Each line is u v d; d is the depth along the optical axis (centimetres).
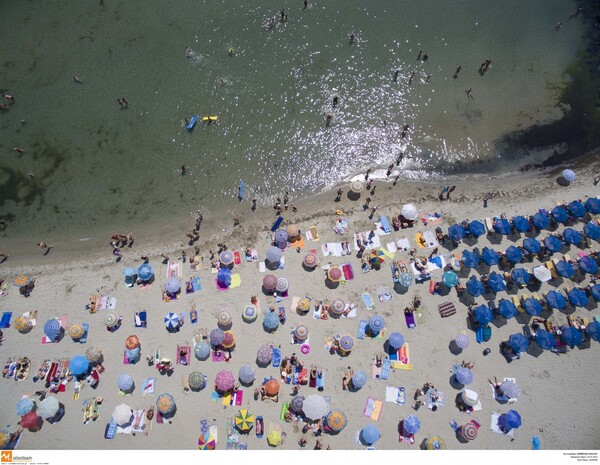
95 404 3048
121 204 3816
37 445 2973
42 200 3856
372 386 3091
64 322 3322
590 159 3909
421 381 3108
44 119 4119
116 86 4219
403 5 4544
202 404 3050
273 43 4381
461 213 3659
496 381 3114
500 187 3806
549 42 4422
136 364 3169
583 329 3247
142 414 3025
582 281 3412
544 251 3484
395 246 3500
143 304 3356
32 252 3662
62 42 4412
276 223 3622
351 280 3391
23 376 3156
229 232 3634
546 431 2992
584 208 3569
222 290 3381
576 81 4244
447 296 3347
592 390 3105
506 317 3170
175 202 3800
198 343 3186
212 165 3916
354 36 4406
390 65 4306
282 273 3425
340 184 3834
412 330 3247
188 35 4409
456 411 3038
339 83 4225
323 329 3247
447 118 4106
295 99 4156
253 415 2931
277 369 3134
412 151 3975
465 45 4400
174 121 4072
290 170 3897
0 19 4528
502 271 3438
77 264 3578
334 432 2973
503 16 4522
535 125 4075
